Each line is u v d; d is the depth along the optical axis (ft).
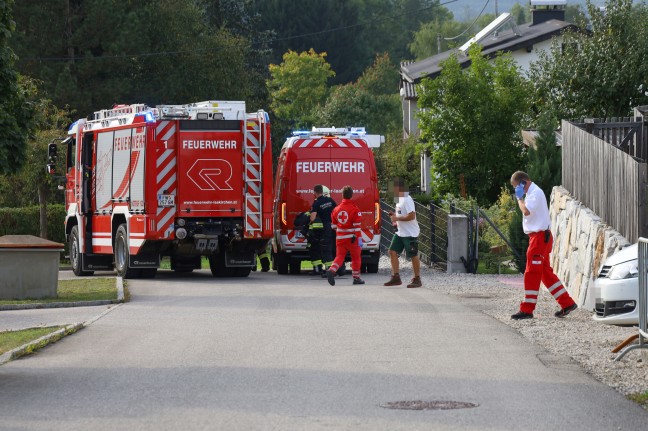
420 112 123.95
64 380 35.01
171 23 176.65
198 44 181.37
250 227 80.64
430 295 63.77
